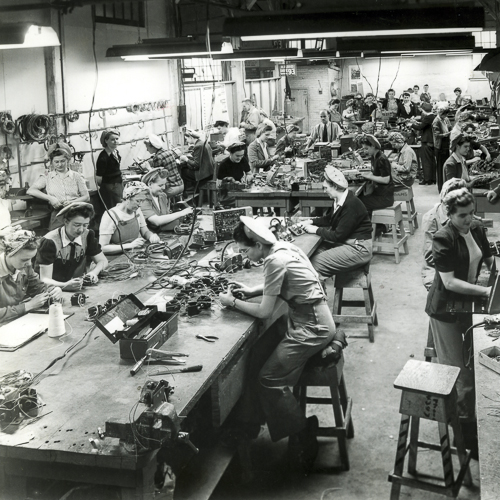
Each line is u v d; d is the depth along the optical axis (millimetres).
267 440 4664
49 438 2932
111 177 9648
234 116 18734
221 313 4465
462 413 4445
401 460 3736
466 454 3875
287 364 4188
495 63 8453
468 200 4270
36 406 3170
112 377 3523
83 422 3057
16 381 3371
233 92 18609
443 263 4371
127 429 2848
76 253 5344
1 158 8180
